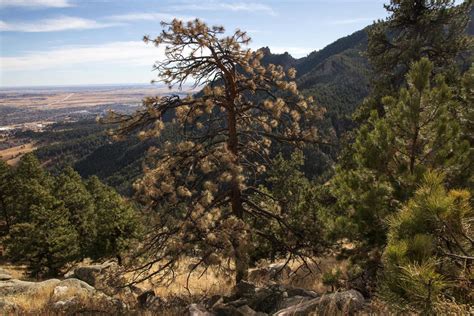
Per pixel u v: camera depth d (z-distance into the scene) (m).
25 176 52.88
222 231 9.64
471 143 9.77
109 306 10.70
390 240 4.39
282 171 19.42
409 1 17.00
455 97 12.38
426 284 3.41
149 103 10.94
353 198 8.34
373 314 6.20
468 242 4.27
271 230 12.75
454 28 17.11
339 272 8.84
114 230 33.78
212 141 11.48
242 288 10.10
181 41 10.50
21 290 15.33
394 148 7.77
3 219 57.41
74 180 59.62
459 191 4.15
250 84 11.27
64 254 36.78
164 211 10.17
